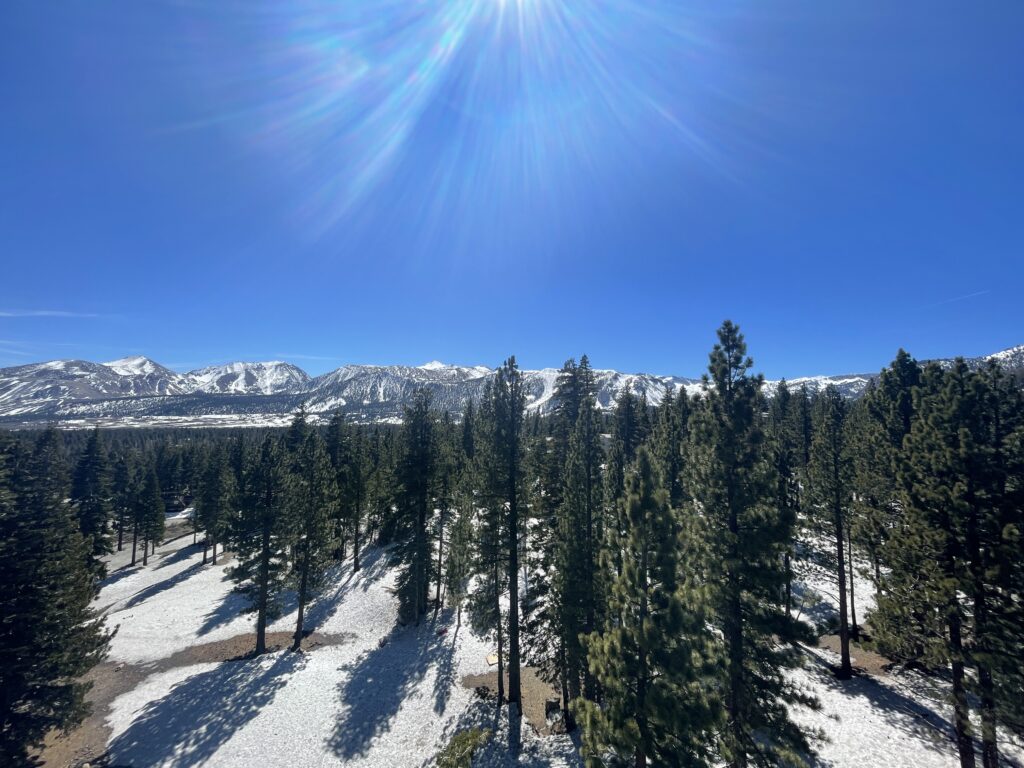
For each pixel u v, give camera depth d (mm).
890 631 15188
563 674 21500
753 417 14688
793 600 14789
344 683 25141
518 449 24703
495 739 20438
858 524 21375
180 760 19500
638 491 12250
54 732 21469
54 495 20609
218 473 57594
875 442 25422
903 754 17359
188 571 51938
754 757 13461
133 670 28516
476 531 29281
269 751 19922
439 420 38000
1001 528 12578
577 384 38844
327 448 56375
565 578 19844
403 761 19391
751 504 14133
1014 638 12398
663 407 30812
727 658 12922
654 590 12008
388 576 41625
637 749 11469
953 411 14148
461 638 30656
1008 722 12781
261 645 29531
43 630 18172
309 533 31469
